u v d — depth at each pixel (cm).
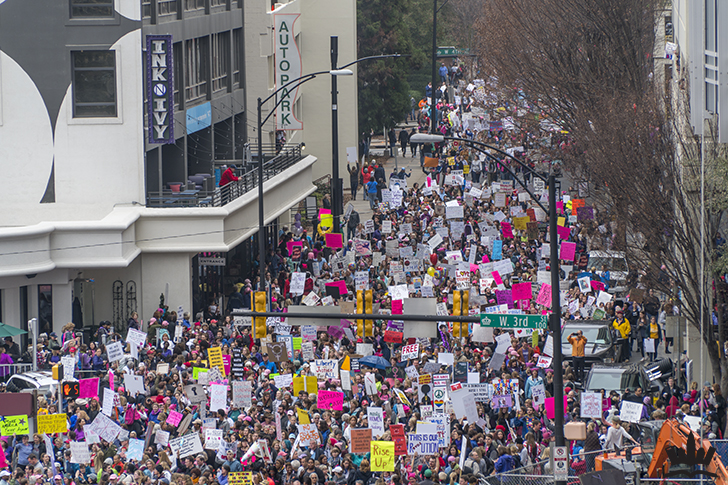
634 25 10588
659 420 5541
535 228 10788
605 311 8800
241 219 10569
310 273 10556
